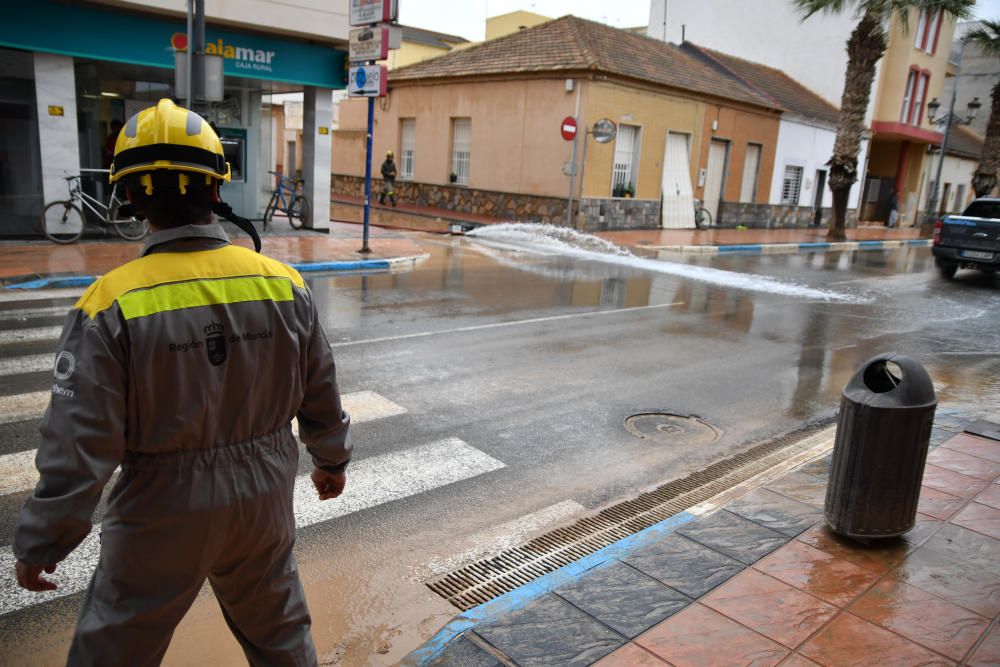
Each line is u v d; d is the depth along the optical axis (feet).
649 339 29.09
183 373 5.71
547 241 63.21
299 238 51.55
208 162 6.05
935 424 19.02
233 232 51.80
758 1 110.32
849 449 12.01
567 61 68.44
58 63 41.01
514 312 32.65
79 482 5.34
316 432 7.08
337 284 36.81
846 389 12.25
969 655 9.42
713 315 34.99
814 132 97.76
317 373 6.79
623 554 11.80
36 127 42.50
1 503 13.08
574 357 25.55
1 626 9.94
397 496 14.40
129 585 5.92
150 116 5.96
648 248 62.80
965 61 145.18
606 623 9.85
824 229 100.63
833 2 83.30
